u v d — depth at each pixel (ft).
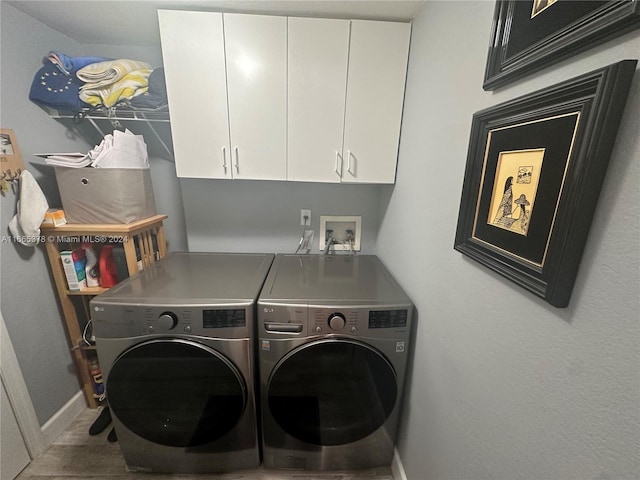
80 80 4.46
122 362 3.58
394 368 3.88
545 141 1.68
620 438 1.32
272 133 4.45
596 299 1.42
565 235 1.52
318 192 5.86
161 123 5.60
